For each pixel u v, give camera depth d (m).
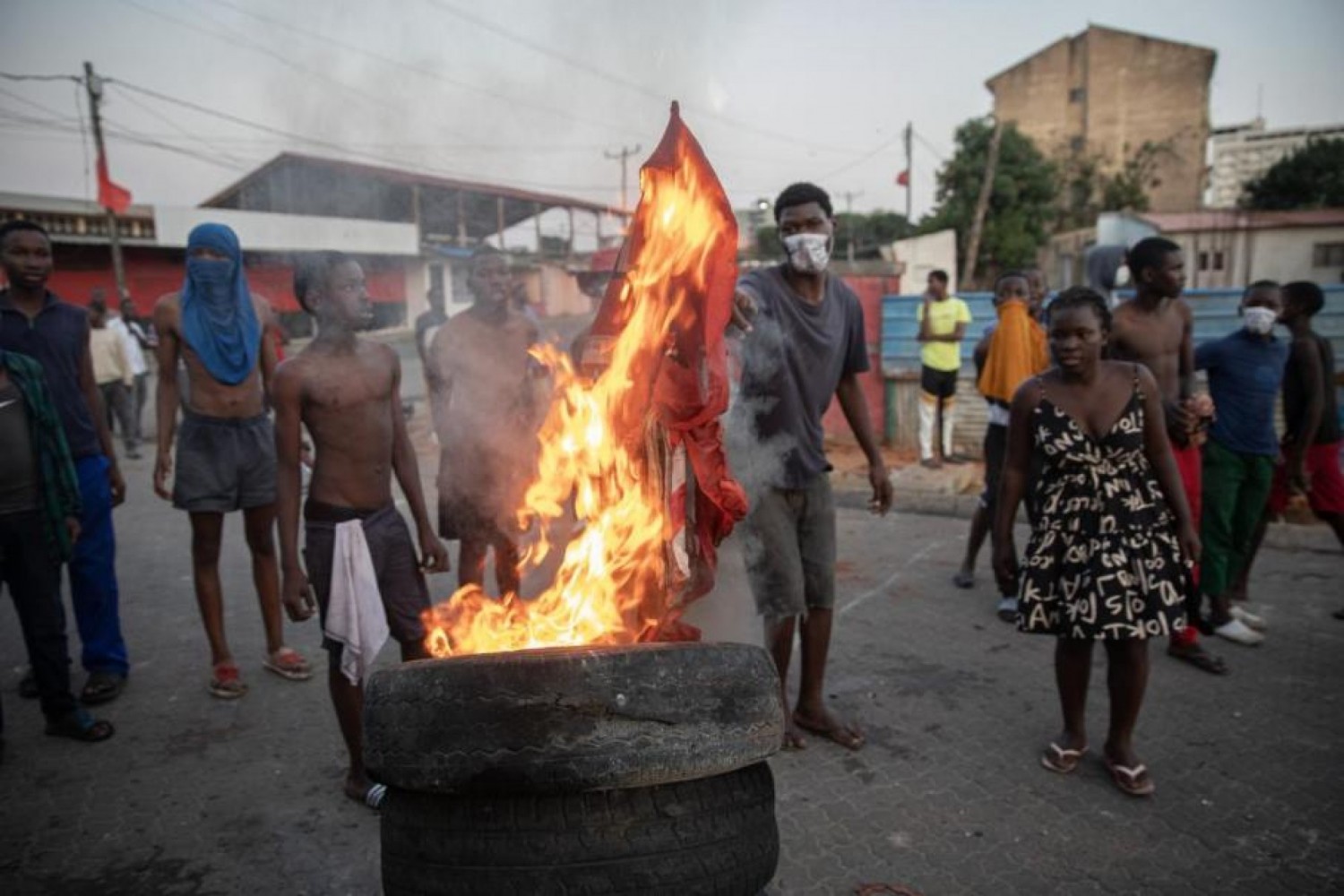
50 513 3.45
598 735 1.56
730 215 2.23
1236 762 3.37
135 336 10.55
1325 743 3.49
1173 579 3.09
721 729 1.65
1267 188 32.22
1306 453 4.70
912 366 9.97
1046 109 39.41
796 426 3.31
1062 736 3.38
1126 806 3.09
